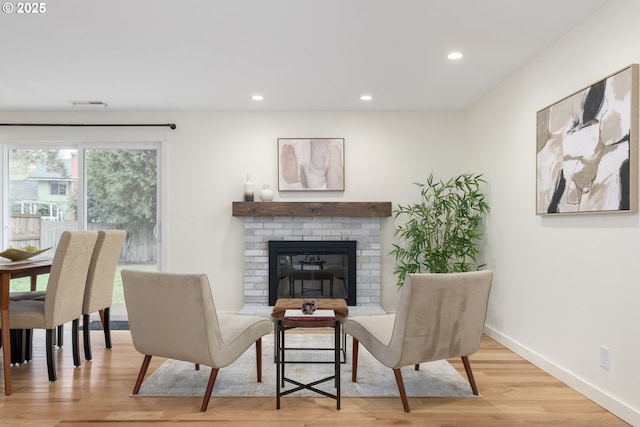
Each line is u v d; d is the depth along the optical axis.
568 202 3.14
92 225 5.53
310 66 3.91
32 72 4.05
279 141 5.46
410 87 4.53
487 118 4.71
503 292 4.31
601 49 2.85
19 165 5.55
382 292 5.50
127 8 2.84
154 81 4.32
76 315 3.51
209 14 2.92
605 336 2.79
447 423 2.57
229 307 5.45
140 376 2.98
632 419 2.53
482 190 4.85
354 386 3.13
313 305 2.99
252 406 2.80
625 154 2.56
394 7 2.84
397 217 5.49
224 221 5.45
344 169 5.48
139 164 5.53
